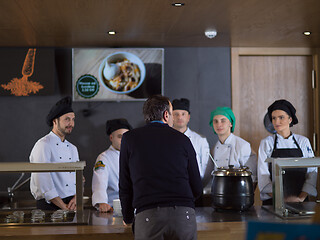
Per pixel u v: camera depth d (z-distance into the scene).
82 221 2.32
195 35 3.73
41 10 2.92
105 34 3.66
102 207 2.72
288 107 3.19
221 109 3.42
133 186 2.02
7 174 3.92
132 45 4.13
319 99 4.34
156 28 3.47
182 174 2.00
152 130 2.05
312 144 4.37
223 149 3.43
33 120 4.09
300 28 3.51
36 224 2.29
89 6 2.85
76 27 3.40
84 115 4.13
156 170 1.97
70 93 4.12
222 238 2.18
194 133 3.67
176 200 1.95
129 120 4.18
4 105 4.08
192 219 1.98
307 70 4.38
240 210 2.55
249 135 4.34
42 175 2.85
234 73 4.27
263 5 2.86
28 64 4.00
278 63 4.37
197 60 4.27
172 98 4.23
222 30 3.56
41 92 4.01
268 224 0.94
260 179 3.14
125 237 2.16
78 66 4.06
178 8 2.92
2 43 3.91
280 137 3.20
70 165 2.36
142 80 4.11
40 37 3.72
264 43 4.10
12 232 2.15
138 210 1.97
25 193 3.46
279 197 2.53
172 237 1.95
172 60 4.24
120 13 3.03
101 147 4.14
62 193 3.01
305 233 0.91
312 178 3.03
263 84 4.36
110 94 4.09
